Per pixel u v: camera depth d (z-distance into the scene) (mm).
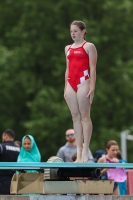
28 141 28266
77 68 23672
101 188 23812
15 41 65438
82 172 23938
